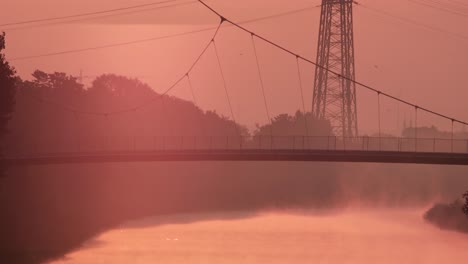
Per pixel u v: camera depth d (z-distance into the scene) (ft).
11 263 583.99
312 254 624.18
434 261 605.31
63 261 589.73
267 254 621.31
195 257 607.78
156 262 591.78
